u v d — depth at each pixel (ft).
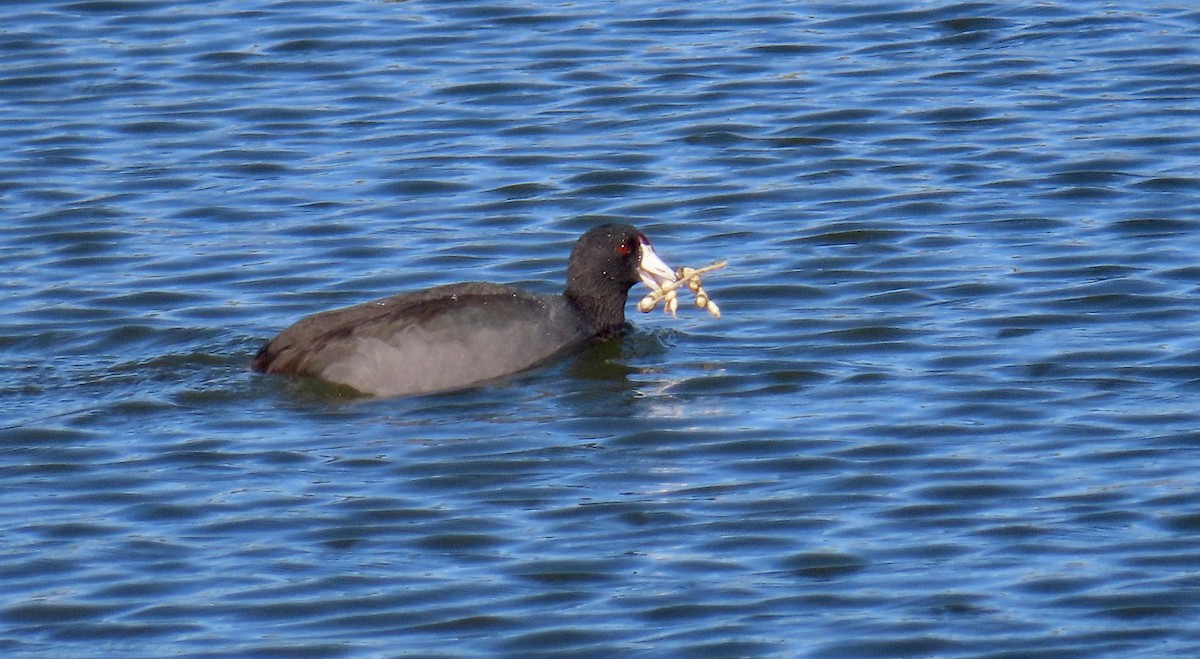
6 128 81.30
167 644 41.37
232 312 62.90
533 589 43.50
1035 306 61.26
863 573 44.01
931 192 72.38
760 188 73.61
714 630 41.42
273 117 82.28
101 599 43.39
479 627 41.86
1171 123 78.02
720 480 49.24
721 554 45.03
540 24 92.73
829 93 83.20
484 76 86.22
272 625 42.11
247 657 40.73
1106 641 40.52
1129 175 72.95
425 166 76.69
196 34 91.81
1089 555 44.37
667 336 60.29
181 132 80.84
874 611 42.19
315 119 81.97
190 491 48.98
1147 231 67.56
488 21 93.20
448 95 84.33
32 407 54.49
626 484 49.11
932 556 44.68
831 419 53.11
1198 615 41.42
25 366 57.88
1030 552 44.70
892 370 56.70
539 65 87.61
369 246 68.85
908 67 85.87
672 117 81.20
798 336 59.88
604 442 51.80
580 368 57.41
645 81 85.35
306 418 53.62
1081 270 64.13
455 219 71.41
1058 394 54.19
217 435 52.42
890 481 48.93
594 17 93.61
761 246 68.08
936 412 53.31
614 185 74.33
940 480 48.78
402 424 53.11
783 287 64.03
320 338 55.98
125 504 48.26
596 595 43.19
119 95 84.84
